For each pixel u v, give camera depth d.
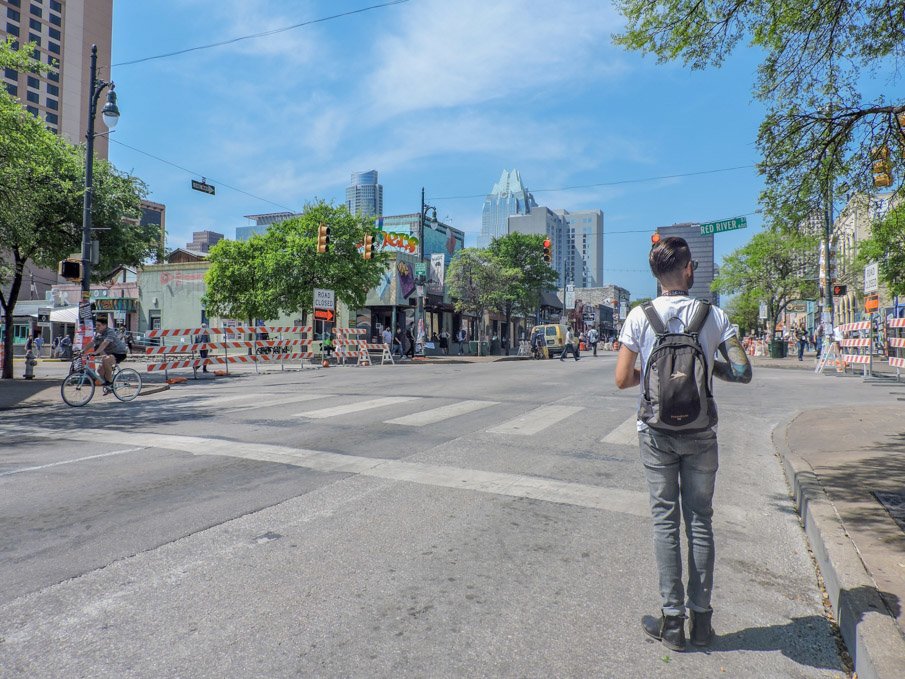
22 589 3.04
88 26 87.44
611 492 4.89
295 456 6.04
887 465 5.29
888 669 2.19
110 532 3.86
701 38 6.75
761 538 4.02
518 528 4.03
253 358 19.92
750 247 36.66
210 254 34.84
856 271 34.72
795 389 13.81
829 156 6.71
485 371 19.14
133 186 19.75
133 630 2.65
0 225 14.50
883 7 6.18
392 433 7.31
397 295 36.59
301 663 2.41
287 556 3.49
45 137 15.48
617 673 2.40
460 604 2.94
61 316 32.88
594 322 83.38
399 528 3.99
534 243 45.81
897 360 16.36
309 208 30.36
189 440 6.94
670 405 2.46
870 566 3.06
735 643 2.66
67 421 8.89
